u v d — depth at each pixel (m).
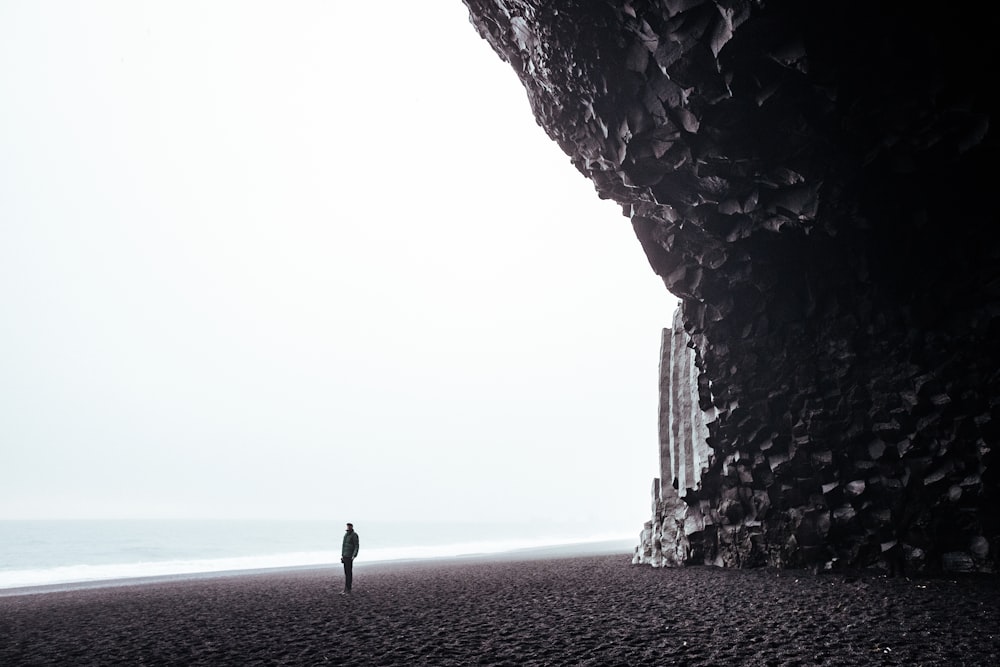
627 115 16.27
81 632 13.91
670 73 13.77
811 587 14.90
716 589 15.48
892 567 16.77
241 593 22.19
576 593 16.64
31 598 24.00
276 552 77.38
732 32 12.10
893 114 13.27
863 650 8.41
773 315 19.05
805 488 18.81
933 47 11.87
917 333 16.64
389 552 66.69
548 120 19.84
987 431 15.73
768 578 17.14
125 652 10.92
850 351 17.81
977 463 15.92
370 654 9.62
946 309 16.16
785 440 19.33
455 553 62.00
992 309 15.44
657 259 21.08
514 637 10.48
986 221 14.86
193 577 35.16
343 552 20.38
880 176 14.84
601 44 15.07
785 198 16.14
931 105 12.84
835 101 13.16
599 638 10.02
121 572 43.56
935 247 15.77
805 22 11.72
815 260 17.64
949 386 16.20
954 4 11.18
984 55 11.73
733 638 9.54
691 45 13.06
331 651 10.02
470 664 8.58
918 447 16.81
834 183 15.18
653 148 16.59
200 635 12.54
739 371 20.03
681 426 23.91
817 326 18.36
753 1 11.42
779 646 8.88
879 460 17.45
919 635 9.22
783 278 18.44
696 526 22.06
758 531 19.83
